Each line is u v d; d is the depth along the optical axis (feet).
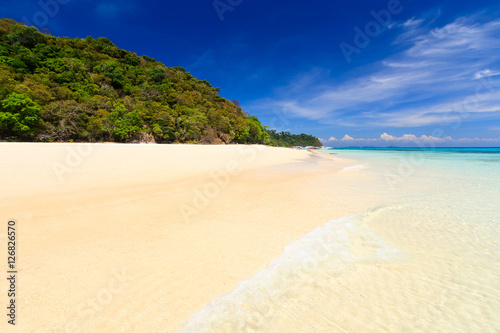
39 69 140.26
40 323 7.34
